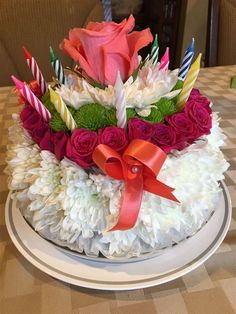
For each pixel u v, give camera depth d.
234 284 0.28
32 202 0.28
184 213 0.27
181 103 0.30
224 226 0.31
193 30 1.34
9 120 0.57
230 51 0.89
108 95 0.27
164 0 1.30
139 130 0.26
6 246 0.32
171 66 1.39
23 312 0.26
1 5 0.86
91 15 0.89
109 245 0.27
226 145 0.48
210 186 0.28
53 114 0.29
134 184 0.25
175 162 0.26
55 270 0.27
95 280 0.27
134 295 0.27
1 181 0.41
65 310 0.26
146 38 0.30
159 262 0.28
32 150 0.28
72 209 0.25
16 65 0.90
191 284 0.28
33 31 0.88
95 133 0.26
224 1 0.85
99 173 0.26
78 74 0.33
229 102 0.62
